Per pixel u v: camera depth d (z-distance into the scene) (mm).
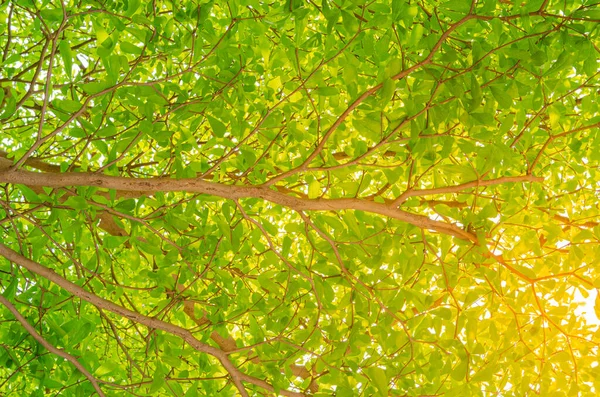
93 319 3674
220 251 3494
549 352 3686
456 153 3674
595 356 3717
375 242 3314
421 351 3596
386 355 3602
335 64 3225
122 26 2631
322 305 3574
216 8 4312
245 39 3035
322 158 3324
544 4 2623
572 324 3576
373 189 4445
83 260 3748
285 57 3270
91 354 3445
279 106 3334
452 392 3494
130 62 3816
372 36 3035
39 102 3750
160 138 2988
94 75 4168
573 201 4148
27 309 3576
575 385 3682
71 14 2707
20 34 4363
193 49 2896
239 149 3199
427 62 2682
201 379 3578
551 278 3496
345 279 3436
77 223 3150
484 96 2881
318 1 3523
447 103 2781
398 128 2838
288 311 3625
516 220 3500
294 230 3393
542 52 2650
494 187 3676
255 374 3836
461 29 3119
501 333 3730
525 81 3037
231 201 3307
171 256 3391
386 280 3352
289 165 3602
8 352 3350
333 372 3469
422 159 3162
